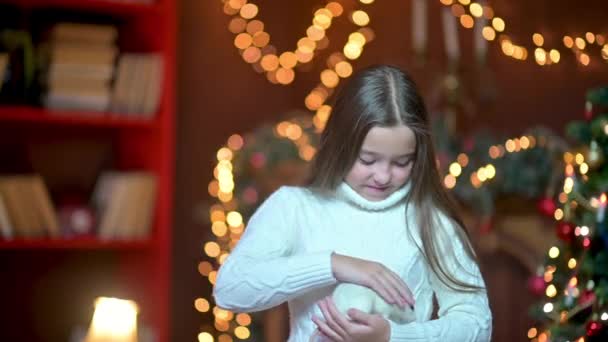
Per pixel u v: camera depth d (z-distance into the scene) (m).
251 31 4.82
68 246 3.97
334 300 2.06
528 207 3.71
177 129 4.63
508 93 4.18
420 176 2.06
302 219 2.09
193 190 4.66
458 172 3.67
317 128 4.37
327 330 1.91
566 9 3.97
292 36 4.93
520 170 3.65
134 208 4.08
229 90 4.76
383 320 1.91
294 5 4.93
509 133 4.16
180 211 4.63
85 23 4.24
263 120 4.83
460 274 2.08
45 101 4.00
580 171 2.71
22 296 4.30
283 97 4.88
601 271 2.61
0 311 4.27
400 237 2.08
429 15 4.46
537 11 4.09
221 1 4.75
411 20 4.54
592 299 2.61
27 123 4.29
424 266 2.09
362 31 4.78
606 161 2.63
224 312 4.32
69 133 4.36
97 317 3.34
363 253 2.06
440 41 4.39
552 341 2.71
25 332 4.30
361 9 4.79
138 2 4.08
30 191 3.96
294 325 2.11
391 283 1.87
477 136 3.88
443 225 2.09
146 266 4.18
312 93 4.90
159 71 4.11
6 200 3.92
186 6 4.67
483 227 3.68
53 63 4.00
